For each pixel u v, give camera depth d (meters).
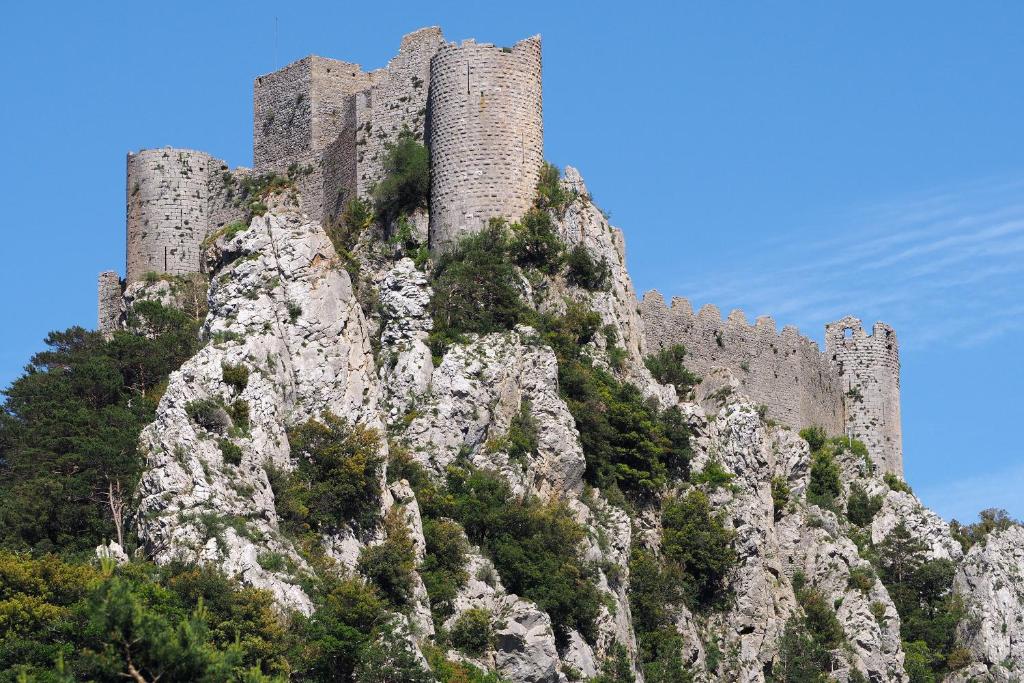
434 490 176.50
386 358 186.88
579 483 188.50
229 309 179.62
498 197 199.75
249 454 166.38
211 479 163.00
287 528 164.25
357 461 169.38
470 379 184.50
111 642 129.88
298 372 177.75
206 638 136.88
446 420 182.25
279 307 180.00
